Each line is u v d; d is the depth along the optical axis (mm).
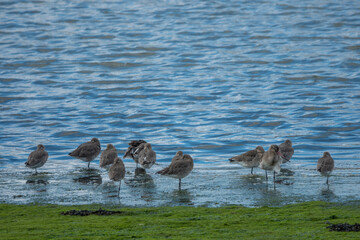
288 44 54875
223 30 62219
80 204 16625
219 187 18875
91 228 13195
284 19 67312
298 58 48969
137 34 61156
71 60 50375
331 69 44719
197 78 43562
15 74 45219
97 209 15805
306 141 27750
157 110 35188
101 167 21828
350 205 15688
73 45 56281
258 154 21000
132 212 15203
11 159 24875
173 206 16125
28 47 55219
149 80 43250
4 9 75438
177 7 76500
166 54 52469
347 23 63844
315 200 16625
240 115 33562
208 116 33562
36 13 73125
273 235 12328
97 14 72500
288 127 30734
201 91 39688
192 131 30453
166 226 13391
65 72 46094
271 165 19766
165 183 19641
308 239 11922
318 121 31625
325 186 18656
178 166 18672
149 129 31141
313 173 21047
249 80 42531
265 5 76750
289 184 19141
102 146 27641
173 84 41906
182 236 12359
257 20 67312
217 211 15164
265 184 19234
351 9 72250
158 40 58156
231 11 73250
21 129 31094
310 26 63062
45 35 60656
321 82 41094
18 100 37594
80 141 28766
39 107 35906
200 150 26656
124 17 70500
